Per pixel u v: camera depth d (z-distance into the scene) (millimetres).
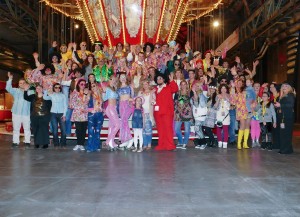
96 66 13500
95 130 10609
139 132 10625
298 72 23328
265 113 11242
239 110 11266
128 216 4258
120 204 4766
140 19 17047
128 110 10852
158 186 5812
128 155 9656
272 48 27734
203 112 11266
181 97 11242
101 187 5734
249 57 27484
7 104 31688
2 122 30594
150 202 4859
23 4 23234
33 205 4715
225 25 33812
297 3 17078
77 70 12477
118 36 17562
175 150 10797
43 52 29438
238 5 29719
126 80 11328
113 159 8875
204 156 9461
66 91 12664
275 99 11070
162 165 7922
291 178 6484
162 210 4496
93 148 10492
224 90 11375
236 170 7301
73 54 14406
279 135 11039
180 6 17625
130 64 14516
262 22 23234
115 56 14883
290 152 10039
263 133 11281
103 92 11867
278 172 7090
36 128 11234
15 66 34906
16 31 26438
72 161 8523
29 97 11391
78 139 10836
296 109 24484
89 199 5008
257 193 5367
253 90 11570
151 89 11031
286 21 21219
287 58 24984
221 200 4969
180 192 5418
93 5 17594
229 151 10617
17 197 5121
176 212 4414
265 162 8406
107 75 13359
